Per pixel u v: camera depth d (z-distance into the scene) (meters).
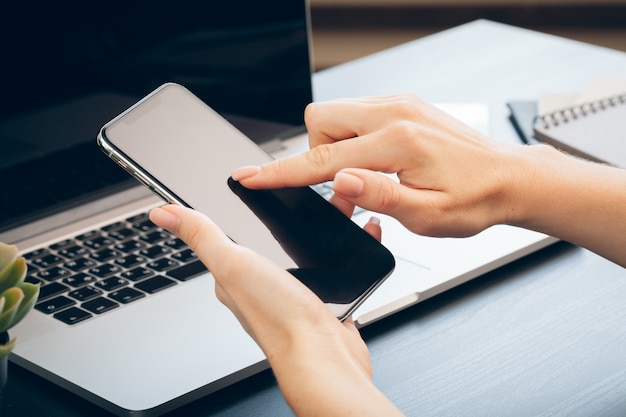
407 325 0.67
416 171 0.58
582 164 0.64
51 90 0.82
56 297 0.69
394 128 0.58
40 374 0.61
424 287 0.68
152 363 0.61
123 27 0.86
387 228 0.78
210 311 0.66
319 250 0.58
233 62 0.94
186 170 0.60
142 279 0.71
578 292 0.70
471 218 0.58
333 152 0.58
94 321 0.66
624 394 0.58
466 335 0.65
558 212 0.62
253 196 0.60
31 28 0.80
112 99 0.86
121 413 0.57
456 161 0.58
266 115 0.97
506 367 0.62
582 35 2.24
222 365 0.60
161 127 0.62
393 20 2.28
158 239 0.78
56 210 0.84
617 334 0.65
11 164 0.81
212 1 0.91
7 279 0.54
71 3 0.82
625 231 0.63
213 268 0.48
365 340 0.66
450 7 2.26
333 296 0.55
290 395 0.45
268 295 0.47
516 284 0.72
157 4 0.87
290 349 0.46
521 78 1.16
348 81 1.20
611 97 1.01
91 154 0.85
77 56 0.83
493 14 2.26
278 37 0.96
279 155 0.96
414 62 1.25
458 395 0.59
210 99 0.93
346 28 2.29
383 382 0.61
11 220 0.82
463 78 1.18
